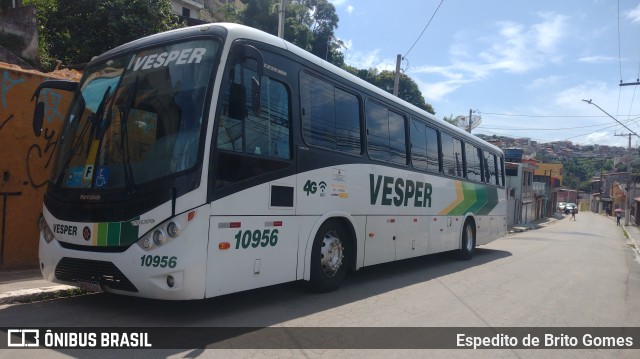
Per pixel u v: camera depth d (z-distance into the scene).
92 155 5.64
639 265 16.45
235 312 6.12
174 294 5.01
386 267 11.22
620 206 71.31
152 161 5.24
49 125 8.31
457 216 12.50
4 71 7.74
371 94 8.62
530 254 16.50
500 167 16.41
